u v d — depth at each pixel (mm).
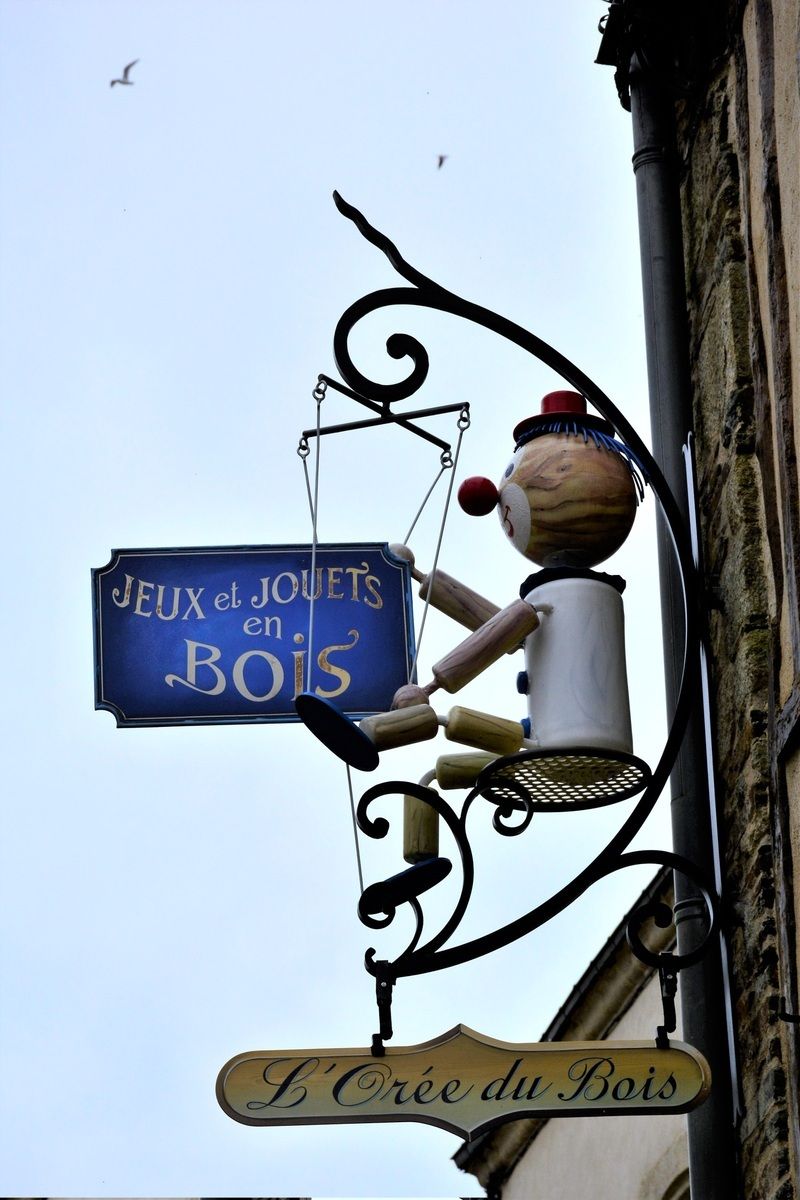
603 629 4492
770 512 4516
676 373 5262
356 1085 4074
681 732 4523
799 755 4109
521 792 4445
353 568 4730
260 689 4645
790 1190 4047
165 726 4625
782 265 4434
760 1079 4262
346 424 4660
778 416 4398
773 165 4535
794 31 4348
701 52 5344
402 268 4637
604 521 4562
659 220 5457
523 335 4652
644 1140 7363
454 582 4625
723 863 4621
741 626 4566
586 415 4734
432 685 4402
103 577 4762
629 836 4418
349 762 4215
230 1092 4055
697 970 4570
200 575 4762
